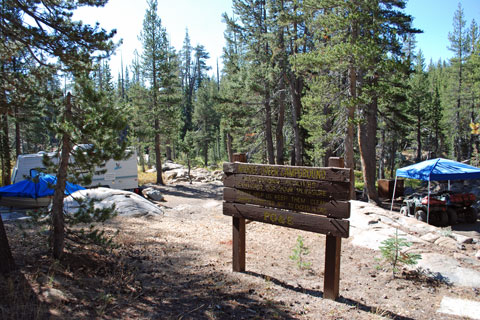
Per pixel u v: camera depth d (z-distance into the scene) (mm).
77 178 5340
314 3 16234
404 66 14320
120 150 5395
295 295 5055
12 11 6449
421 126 45438
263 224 11125
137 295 4465
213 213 15016
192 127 64125
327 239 4938
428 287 5680
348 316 4348
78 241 5914
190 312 4094
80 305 3818
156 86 27125
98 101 5316
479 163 35562
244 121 30359
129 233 8570
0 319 3168
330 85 17047
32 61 7348
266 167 5547
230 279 5566
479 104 39406
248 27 27875
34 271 4488
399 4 17359
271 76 25297
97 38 6582
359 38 15008
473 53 36281
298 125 26828
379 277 6148
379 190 22609
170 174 31641
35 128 24391
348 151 16656
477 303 5031
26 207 13836
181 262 6449
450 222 14734
